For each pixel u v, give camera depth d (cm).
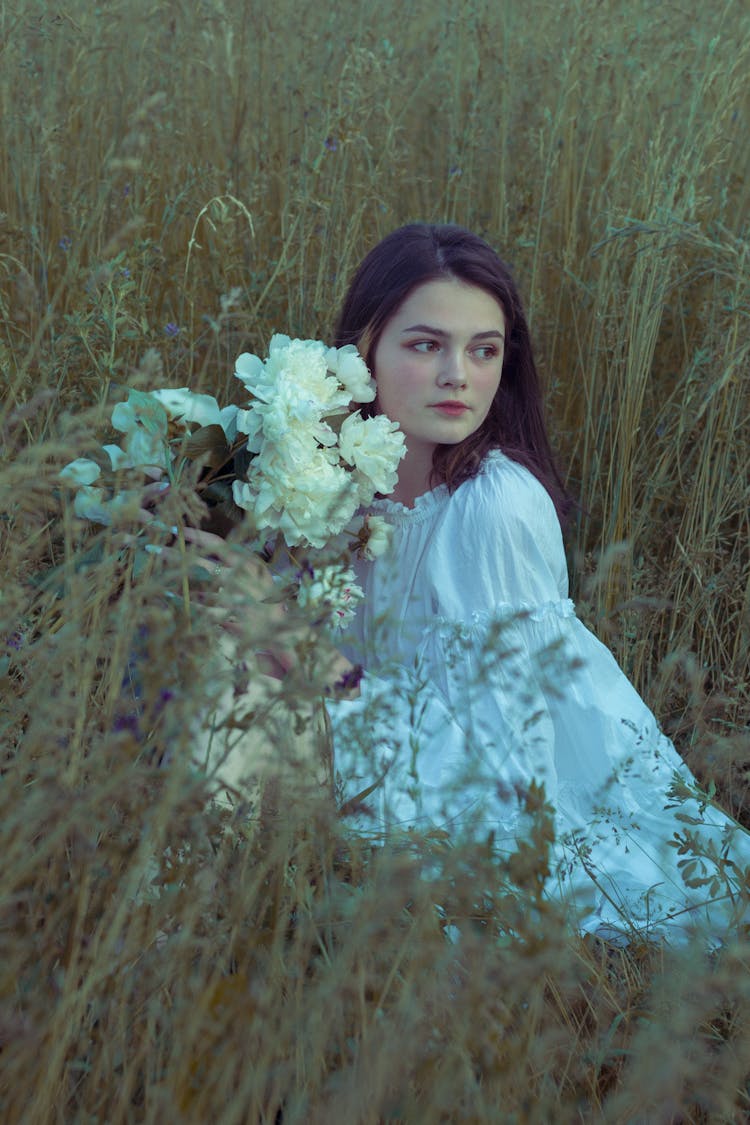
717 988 143
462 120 359
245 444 204
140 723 141
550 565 220
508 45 363
